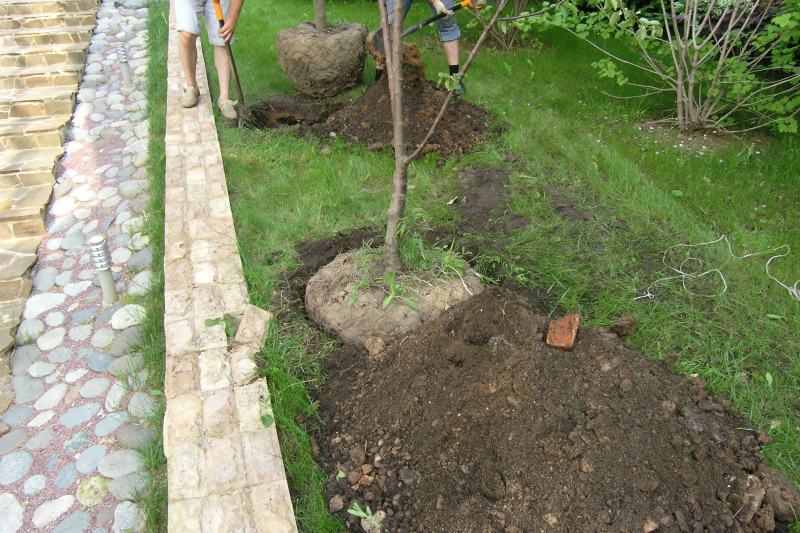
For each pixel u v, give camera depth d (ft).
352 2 31.12
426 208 14.29
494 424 8.12
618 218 13.84
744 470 8.04
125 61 23.36
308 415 9.30
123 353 12.44
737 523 7.32
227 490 7.94
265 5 30.55
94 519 9.32
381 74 18.76
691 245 12.81
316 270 12.32
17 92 22.70
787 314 10.98
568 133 17.88
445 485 7.86
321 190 15.02
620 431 7.85
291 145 17.22
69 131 21.13
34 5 28.32
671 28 22.26
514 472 7.65
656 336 10.55
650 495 7.37
